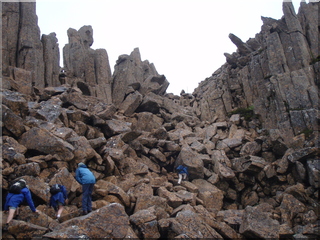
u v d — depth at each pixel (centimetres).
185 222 1252
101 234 1011
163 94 3762
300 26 2691
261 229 1312
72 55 3145
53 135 1507
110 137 2152
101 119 2116
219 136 2586
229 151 2334
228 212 1553
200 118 3244
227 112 3036
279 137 2120
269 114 2505
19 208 1065
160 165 2097
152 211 1294
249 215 1387
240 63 3278
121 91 2916
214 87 3366
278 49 2608
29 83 2209
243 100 2992
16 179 1169
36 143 1466
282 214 1565
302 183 1872
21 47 2361
